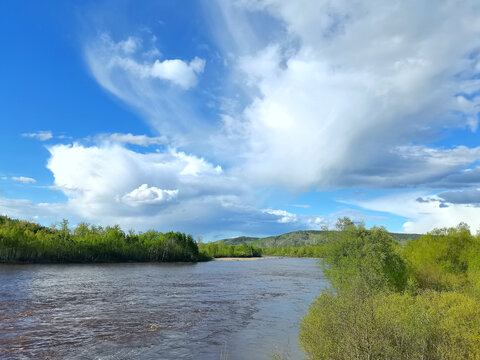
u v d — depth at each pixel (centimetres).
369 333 952
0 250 9419
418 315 1105
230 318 2794
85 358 1689
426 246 3781
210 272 8488
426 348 994
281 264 13938
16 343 1905
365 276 2197
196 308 3244
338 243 2698
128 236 15038
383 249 2562
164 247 14575
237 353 1798
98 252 12150
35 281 5112
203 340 2077
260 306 3425
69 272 7131
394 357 920
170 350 1856
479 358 935
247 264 13750
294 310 3209
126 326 2411
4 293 3775
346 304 1170
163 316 2809
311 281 6241
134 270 8462
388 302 1266
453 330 1030
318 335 1227
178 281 5909
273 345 1947
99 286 4766
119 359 1691
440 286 2611
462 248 3572
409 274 2558
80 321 2520
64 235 13162
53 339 2009
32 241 10569
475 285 1992
